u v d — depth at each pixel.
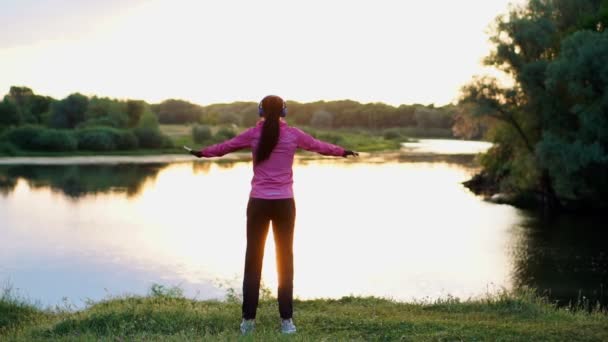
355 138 116.25
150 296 10.48
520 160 41.19
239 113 170.38
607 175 36.41
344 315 8.16
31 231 28.83
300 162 75.00
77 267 21.44
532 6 41.09
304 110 176.88
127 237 27.50
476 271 21.20
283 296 6.57
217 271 20.92
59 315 9.30
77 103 114.94
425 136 160.50
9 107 101.75
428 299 16.98
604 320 8.38
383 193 44.94
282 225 6.36
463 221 32.78
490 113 39.97
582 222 33.09
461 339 6.46
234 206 38.62
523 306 9.29
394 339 6.49
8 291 14.15
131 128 107.44
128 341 6.26
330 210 36.41
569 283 19.66
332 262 22.30
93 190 46.69
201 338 6.20
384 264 22.11
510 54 39.12
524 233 29.34
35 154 85.69
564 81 36.09
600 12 38.84
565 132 37.81
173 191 46.62
